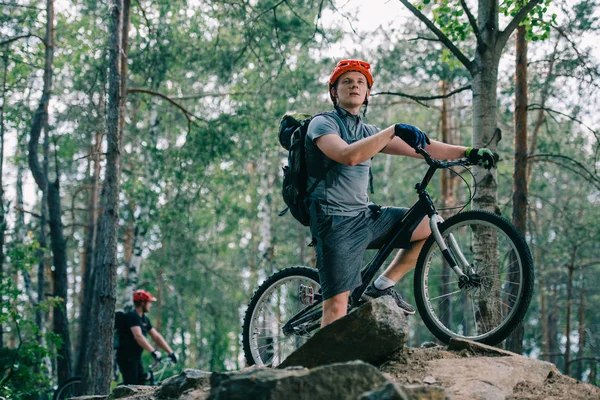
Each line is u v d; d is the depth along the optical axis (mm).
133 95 14836
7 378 10922
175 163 14758
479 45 8016
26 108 15750
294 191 4109
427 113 20641
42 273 14570
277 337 4848
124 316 8234
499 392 3619
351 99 4145
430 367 3900
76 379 9664
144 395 4078
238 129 14180
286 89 14539
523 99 10859
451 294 4164
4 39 14852
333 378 3061
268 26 12648
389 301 3947
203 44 14773
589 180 10820
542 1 8805
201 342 25688
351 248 4055
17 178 17312
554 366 4059
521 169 10758
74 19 16125
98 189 16578
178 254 18359
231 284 20422
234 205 18438
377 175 22250
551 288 24281
